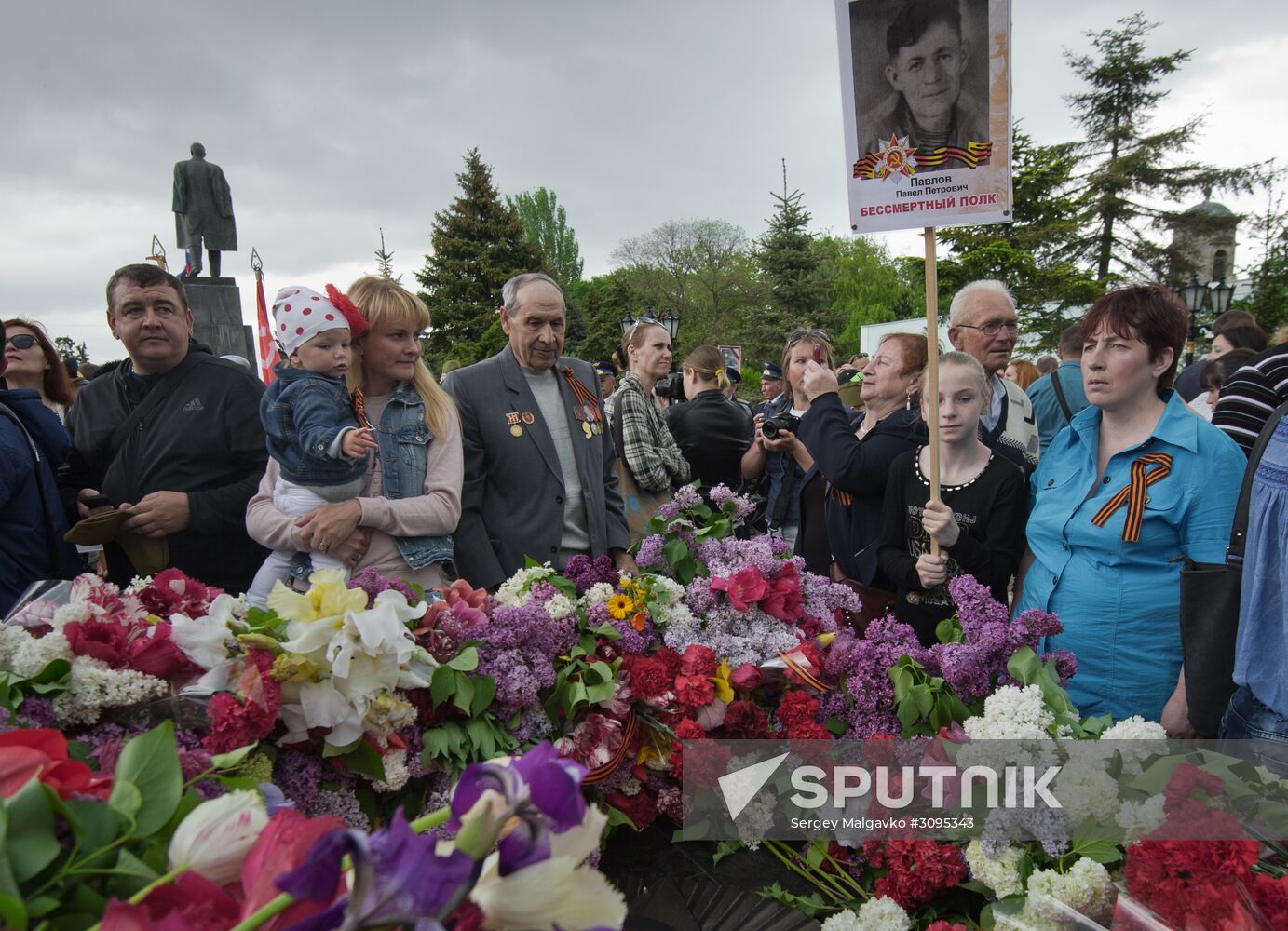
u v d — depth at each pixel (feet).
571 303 126.00
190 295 42.60
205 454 10.02
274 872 2.77
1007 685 6.18
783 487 14.61
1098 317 7.74
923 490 9.14
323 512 8.36
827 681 6.91
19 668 5.03
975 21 7.98
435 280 133.28
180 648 5.46
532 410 10.51
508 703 6.29
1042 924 4.67
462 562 10.02
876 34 8.24
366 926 2.21
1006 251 94.73
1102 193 98.84
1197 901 4.23
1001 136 8.05
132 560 9.46
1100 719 5.84
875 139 8.36
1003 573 8.71
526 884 2.50
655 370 14.06
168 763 3.39
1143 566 7.43
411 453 9.02
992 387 11.96
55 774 3.22
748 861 6.56
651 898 6.13
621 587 7.61
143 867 3.04
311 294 8.58
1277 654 6.15
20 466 8.96
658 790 7.07
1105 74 100.83
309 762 5.44
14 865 2.82
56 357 13.33
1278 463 6.35
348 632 5.31
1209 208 95.04
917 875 5.34
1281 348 9.37
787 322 110.32
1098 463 7.98
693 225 169.78
